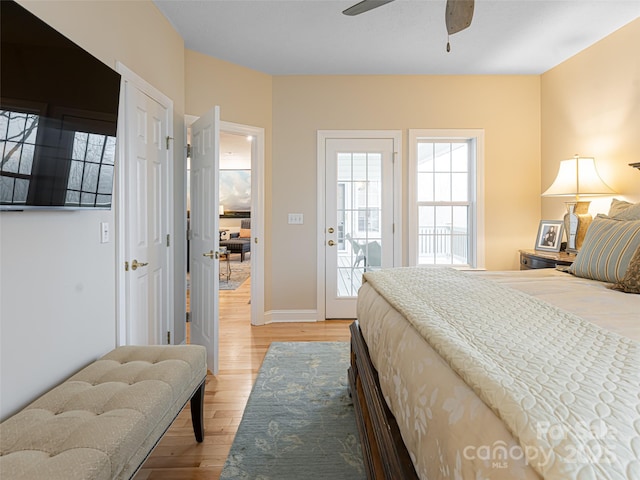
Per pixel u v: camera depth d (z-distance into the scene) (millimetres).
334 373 2553
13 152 1188
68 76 1420
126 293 2082
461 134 3799
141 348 1741
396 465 993
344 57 3369
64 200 1458
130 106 2123
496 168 3818
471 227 3928
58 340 1525
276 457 1663
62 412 1200
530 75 3785
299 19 2727
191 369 1608
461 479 647
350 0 2496
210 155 2619
